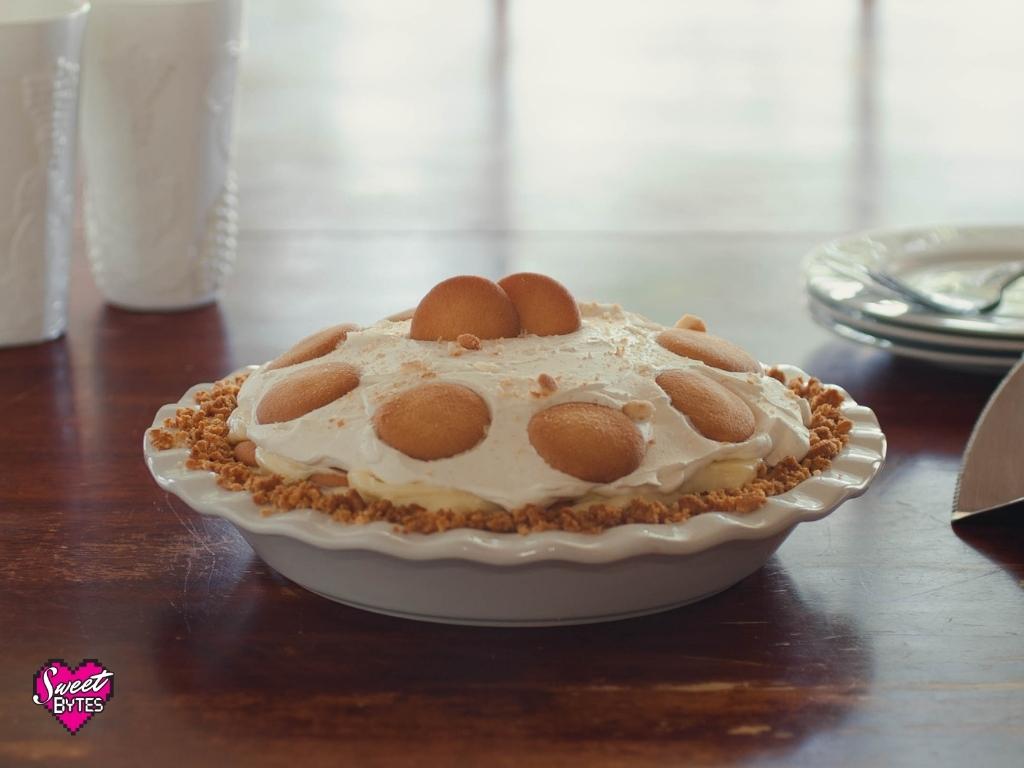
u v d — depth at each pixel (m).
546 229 1.27
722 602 0.74
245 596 0.74
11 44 0.96
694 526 0.67
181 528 0.80
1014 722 0.66
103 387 0.97
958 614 0.73
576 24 2.30
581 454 0.68
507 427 0.69
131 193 1.06
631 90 1.86
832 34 2.22
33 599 0.74
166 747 0.65
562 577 0.68
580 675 0.68
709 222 1.30
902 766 0.64
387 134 1.63
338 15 2.37
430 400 0.69
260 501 0.70
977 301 0.99
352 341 0.75
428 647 0.70
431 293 0.75
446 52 2.09
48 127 0.99
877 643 0.71
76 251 1.22
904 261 1.08
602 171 1.48
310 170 1.47
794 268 1.17
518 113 1.73
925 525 0.81
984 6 2.41
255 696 0.67
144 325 1.07
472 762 0.64
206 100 1.06
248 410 0.75
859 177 1.45
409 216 1.31
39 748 0.65
